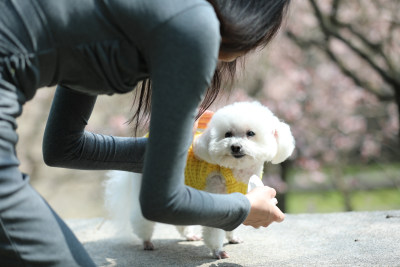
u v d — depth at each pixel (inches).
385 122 336.2
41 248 50.2
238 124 104.6
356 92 310.5
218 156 102.7
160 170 50.8
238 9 55.2
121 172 121.9
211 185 106.7
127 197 120.0
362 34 300.2
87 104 70.2
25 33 50.4
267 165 311.6
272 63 299.6
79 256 52.9
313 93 309.4
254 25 55.6
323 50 296.8
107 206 126.7
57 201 322.7
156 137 50.6
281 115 296.0
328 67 314.2
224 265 93.1
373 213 136.6
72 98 69.0
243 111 106.7
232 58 60.6
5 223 48.4
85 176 310.2
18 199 49.2
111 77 53.2
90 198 329.4
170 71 49.6
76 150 72.7
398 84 286.2
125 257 105.0
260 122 105.0
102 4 51.7
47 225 51.1
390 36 298.2
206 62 50.0
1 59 49.8
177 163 51.5
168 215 52.1
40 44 51.0
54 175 311.3
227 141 102.0
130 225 117.6
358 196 368.5
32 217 50.0
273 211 65.9
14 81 50.7
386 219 126.0
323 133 313.1
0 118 48.8
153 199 51.3
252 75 285.9
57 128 70.3
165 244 118.2
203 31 49.5
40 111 301.7
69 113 69.7
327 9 306.0
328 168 353.4
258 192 66.0
